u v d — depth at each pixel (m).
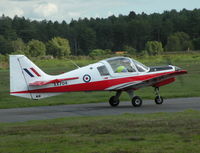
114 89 31.86
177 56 130.88
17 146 17.23
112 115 26.33
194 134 18.45
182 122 21.53
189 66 88.88
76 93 46.59
